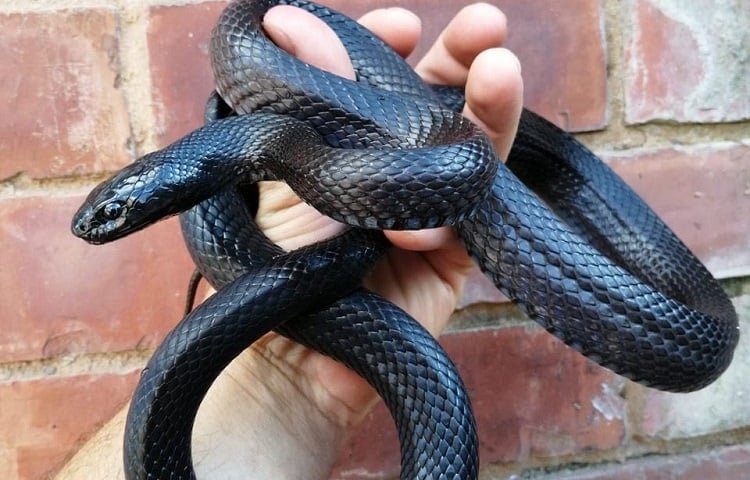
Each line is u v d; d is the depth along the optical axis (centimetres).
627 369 24
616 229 31
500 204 24
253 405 27
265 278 23
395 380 24
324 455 28
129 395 33
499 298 34
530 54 33
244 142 24
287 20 26
